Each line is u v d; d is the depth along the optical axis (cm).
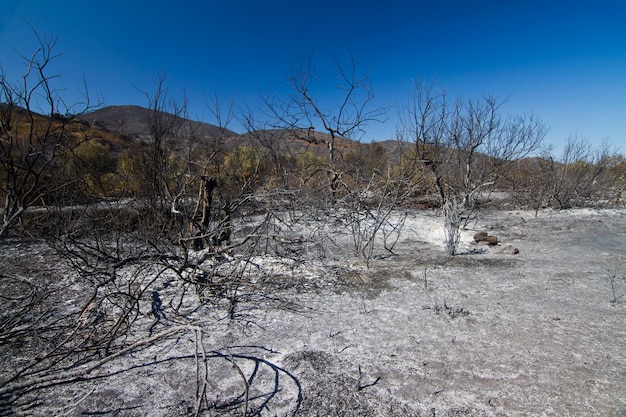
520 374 283
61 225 595
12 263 540
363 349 321
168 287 459
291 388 265
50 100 452
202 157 830
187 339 334
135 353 308
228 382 271
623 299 432
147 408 240
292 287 472
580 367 291
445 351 318
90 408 239
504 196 1599
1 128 436
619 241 762
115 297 393
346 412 241
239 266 520
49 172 600
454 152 1239
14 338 327
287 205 677
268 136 1127
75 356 300
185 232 593
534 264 595
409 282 501
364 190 731
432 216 1011
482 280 511
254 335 345
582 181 1387
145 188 719
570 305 418
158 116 760
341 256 640
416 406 247
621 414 238
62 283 471
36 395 252
